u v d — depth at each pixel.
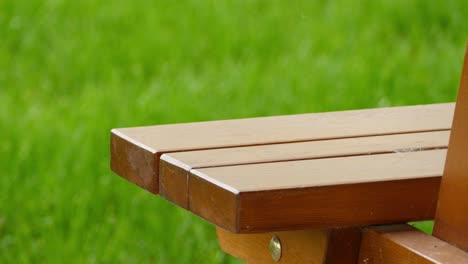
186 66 9.09
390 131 3.46
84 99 8.15
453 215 2.82
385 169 3.00
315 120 3.58
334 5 10.34
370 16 10.01
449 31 9.62
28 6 10.49
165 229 6.03
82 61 9.14
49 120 7.55
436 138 3.39
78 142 6.95
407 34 9.80
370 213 2.89
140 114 7.49
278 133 3.39
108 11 10.43
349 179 2.88
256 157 3.09
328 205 2.83
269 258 3.27
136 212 6.23
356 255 2.96
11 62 9.38
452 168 2.82
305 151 3.18
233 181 2.81
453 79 8.29
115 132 3.39
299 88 8.05
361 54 8.92
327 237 2.91
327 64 8.62
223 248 3.63
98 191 6.39
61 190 6.41
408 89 8.05
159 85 8.30
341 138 3.37
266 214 2.75
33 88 8.75
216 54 9.33
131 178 3.29
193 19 10.02
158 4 10.58
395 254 2.83
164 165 3.08
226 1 10.51
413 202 2.93
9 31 9.98
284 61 8.88
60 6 10.53
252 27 9.83
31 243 5.96
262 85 8.17
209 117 7.57
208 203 2.85
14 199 6.38
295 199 2.78
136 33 9.77
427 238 2.85
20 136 7.13
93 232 6.04
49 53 9.58
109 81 8.71
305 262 3.05
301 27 9.80
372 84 8.17
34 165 6.80
